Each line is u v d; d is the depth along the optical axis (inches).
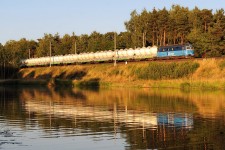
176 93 2564.0
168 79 3476.9
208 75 3186.5
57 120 1374.3
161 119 1370.6
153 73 3604.8
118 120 1359.5
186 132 1107.9
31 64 5689.0
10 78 5492.1
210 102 1914.4
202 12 4911.4
